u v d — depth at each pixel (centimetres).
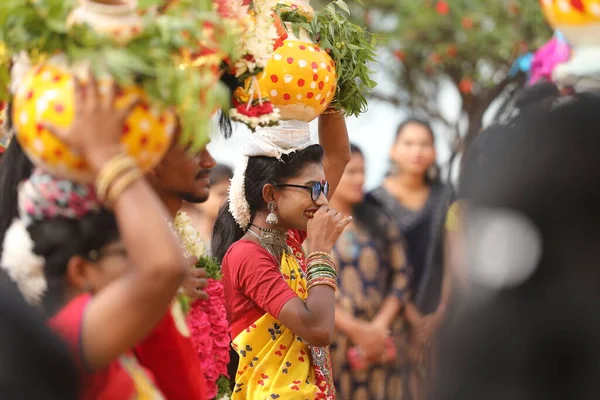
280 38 391
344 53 424
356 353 684
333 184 477
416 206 734
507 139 279
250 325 439
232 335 445
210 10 294
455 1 1421
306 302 422
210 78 275
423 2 1457
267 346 438
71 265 277
